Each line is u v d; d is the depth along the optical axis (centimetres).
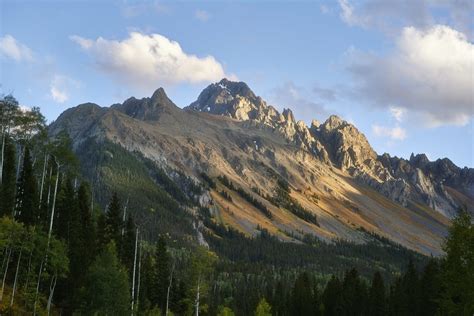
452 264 4450
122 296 6875
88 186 10162
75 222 8112
